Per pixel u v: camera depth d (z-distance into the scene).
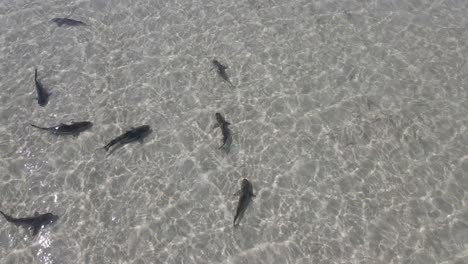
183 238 12.73
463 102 15.38
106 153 14.49
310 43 17.25
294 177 13.79
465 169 13.77
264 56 16.86
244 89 15.91
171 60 16.94
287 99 15.59
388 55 16.81
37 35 18.02
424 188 13.48
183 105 15.61
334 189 13.54
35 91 16.17
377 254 12.31
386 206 13.16
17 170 14.23
